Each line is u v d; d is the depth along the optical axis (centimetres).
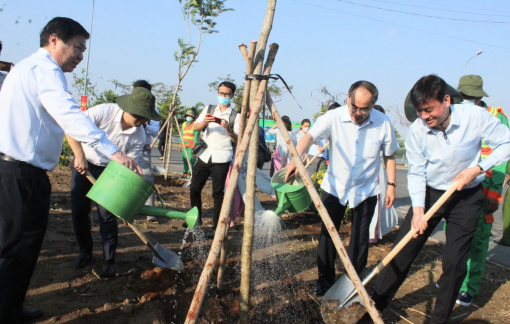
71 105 248
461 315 350
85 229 369
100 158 355
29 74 244
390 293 316
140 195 298
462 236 291
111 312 302
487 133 286
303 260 454
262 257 452
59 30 256
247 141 256
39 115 247
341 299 320
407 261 310
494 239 608
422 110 275
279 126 277
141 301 321
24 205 244
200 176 521
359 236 346
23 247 248
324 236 357
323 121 342
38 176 250
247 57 288
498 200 354
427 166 308
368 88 306
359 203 343
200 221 538
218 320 313
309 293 367
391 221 520
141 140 384
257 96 271
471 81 373
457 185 278
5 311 251
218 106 516
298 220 632
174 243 476
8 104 239
